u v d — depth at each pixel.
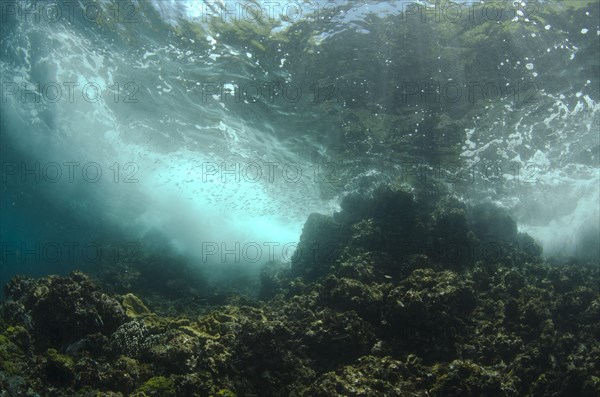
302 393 7.80
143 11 12.59
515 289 10.57
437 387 7.69
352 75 12.41
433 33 11.31
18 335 8.04
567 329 10.19
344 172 15.89
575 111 12.48
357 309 9.62
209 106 15.11
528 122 12.93
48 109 21.19
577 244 15.74
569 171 14.46
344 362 8.83
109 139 21.12
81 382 7.29
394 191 12.33
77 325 8.64
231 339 8.45
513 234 12.85
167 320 9.52
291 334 8.91
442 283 9.70
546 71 11.64
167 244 20.52
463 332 9.43
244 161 17.75
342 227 12.81
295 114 14.07
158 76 14.78
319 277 12.19
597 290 11.45
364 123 13.63
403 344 9.11
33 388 6.92
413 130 13.54
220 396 7.31
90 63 15.80
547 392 8.45
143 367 7.79
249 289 16.83
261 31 12.09
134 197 25.95
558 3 10.55
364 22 11.32
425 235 12.01
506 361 9.07
